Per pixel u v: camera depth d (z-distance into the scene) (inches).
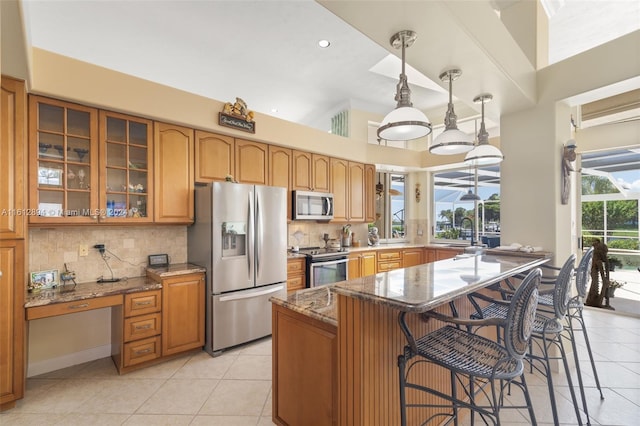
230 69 153.4
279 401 71.2
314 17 114.2
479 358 52.0
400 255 203.5
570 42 143.8
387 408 56.9
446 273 67.6
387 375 57.0
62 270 104.1
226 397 88.0
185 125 120.8
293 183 158.6
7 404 82.0
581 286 84.0
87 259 109.3
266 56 141.1
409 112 71.6
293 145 156.0
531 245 111.5
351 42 130.6
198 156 124.7
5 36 64.1
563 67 103.8
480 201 207.9
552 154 107.0
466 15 68.8
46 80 90.7
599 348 118.2
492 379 46.7
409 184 236.2
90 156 99.9
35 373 100.1
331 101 195.3
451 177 226.2
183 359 111.9
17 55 71.7
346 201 184.9
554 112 106.4
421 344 56.3
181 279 111.3
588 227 194.4
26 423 77.0
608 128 154.9
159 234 125.4
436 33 68.6
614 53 92.5
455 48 74.4
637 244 179.9
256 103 198.1
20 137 82.7
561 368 102.7
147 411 81.7
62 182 95.8
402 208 237.6
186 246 131.9
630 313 154.8
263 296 128.8
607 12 123.1
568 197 110.7
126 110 105.1
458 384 80.0
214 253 115.0
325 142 171.5
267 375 100.5
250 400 86.6
